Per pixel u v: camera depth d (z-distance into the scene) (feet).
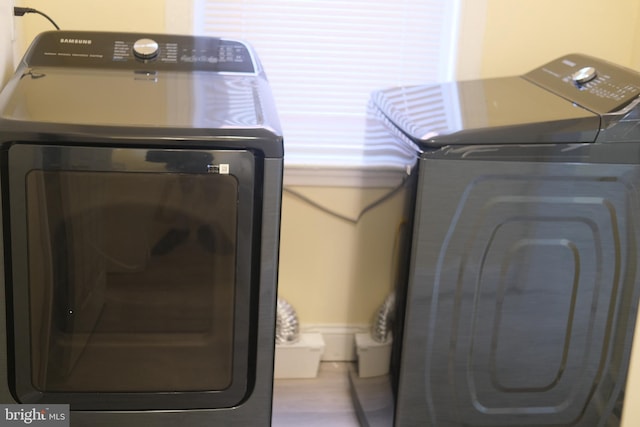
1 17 5.80
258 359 5.26
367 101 8.03
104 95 5.37
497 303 5.69
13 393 5.16
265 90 5.85
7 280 4.94
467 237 5.49
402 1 7.88
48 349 5.12
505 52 7.93
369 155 7.28
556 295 5.74
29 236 4.86
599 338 5.89
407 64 8.04
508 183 5.41
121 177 4.79
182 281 5.08
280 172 4.89
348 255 8.26
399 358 5.80
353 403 7.63
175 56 6.24
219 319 5.17
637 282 5.77
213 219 4.93
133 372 5.24
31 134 4.67
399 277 5.88
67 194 4.80
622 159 5.47
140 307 5.11
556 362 5.91
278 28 7.82
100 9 7.29
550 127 5.33
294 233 8.16
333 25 7.87
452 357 5.77
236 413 5.37
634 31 7.99
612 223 5.61
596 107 5.68
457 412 5.92
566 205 5.52
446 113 5.93
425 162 5.28
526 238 5.57
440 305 5.63
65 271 4.97
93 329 5.13
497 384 5.90
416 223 5.42
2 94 5.22
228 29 7.75
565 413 6.06
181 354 5.24
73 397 5.23
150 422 5.33
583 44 7.99
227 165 4.81
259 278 5.10
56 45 6.12
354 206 8.11
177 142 4.75
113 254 4.97
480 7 7.76
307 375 8.12
